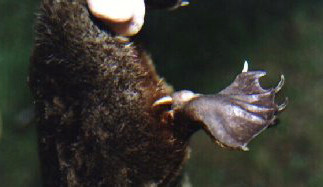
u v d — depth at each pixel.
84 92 0.49
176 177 0.51
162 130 0.49
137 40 0.49
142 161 0.50
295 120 1.10
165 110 0.48
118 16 0.47
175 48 1.15
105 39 0.48
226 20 1.18
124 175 0.50
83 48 0.48
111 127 0.49
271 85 1.13
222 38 1.16
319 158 1.08
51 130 0.50
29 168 1.09
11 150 1.09
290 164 1.08
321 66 1.14
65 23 0.48
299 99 1.12
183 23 1.17
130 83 0.49
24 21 1.18
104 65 0.48
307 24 1.18
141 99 0.49
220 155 1.09
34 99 0.50
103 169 0.50
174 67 1.14
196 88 1.13
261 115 0.47
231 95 0.47
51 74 0.49
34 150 1.10
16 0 1.19
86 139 0.50
